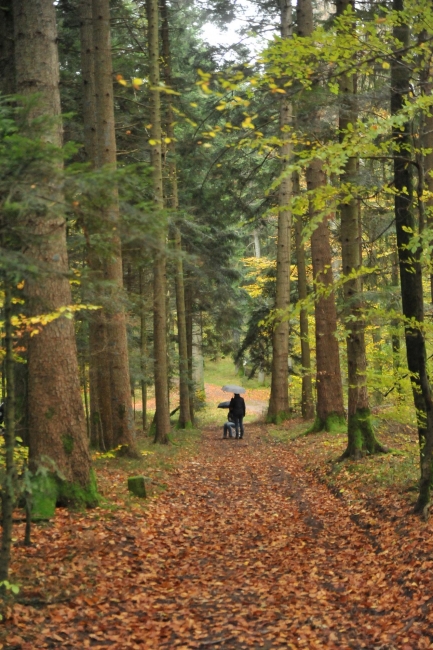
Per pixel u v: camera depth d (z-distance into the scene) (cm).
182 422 2730
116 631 569
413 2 656
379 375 1038
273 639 568
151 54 1705
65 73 1778
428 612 575
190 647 548
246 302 3859
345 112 940
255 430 2645
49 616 580
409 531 821
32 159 465
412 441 1502
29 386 937
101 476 1196
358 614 625
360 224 1669
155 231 519
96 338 1502
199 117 2195
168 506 1092
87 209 511
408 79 763
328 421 1998
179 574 756
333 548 880
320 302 1966
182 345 2603
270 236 3378
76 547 766
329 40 661
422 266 901
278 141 733
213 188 2452
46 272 507
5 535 566
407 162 874
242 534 969
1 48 1208
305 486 1345
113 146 1386
